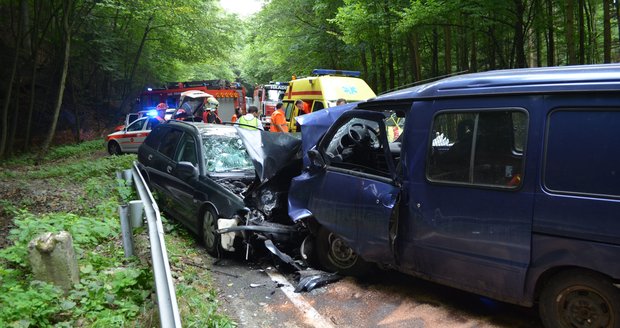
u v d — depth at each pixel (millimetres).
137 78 31578
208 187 6426
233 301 4797
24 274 4699
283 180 6258
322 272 5312
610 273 3289
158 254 3840
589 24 16609
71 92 26625
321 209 5273
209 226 6254
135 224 5277
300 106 12367
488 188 3932
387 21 16078
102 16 25453
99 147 22219
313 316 4410
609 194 3328
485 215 3922
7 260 5086
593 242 3355
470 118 4152
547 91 3678
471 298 4672
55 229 5543
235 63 45844
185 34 28156
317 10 21812
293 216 5496
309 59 25359
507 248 3789
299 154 6109
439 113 4375
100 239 6066
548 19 15336
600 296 3408
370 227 4723
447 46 16078
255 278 5434
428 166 4375
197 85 25562
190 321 3850
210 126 7691
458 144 4191
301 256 5652
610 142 3375
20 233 5305
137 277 4516
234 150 7262
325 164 5355
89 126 28719
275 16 24328
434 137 4375
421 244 4391
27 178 12172
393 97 4832
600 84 3443
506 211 3799
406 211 4504
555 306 3641
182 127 7902
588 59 16719
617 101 3375
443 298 4684
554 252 3553
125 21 27281
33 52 21656
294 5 23688
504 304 4500
